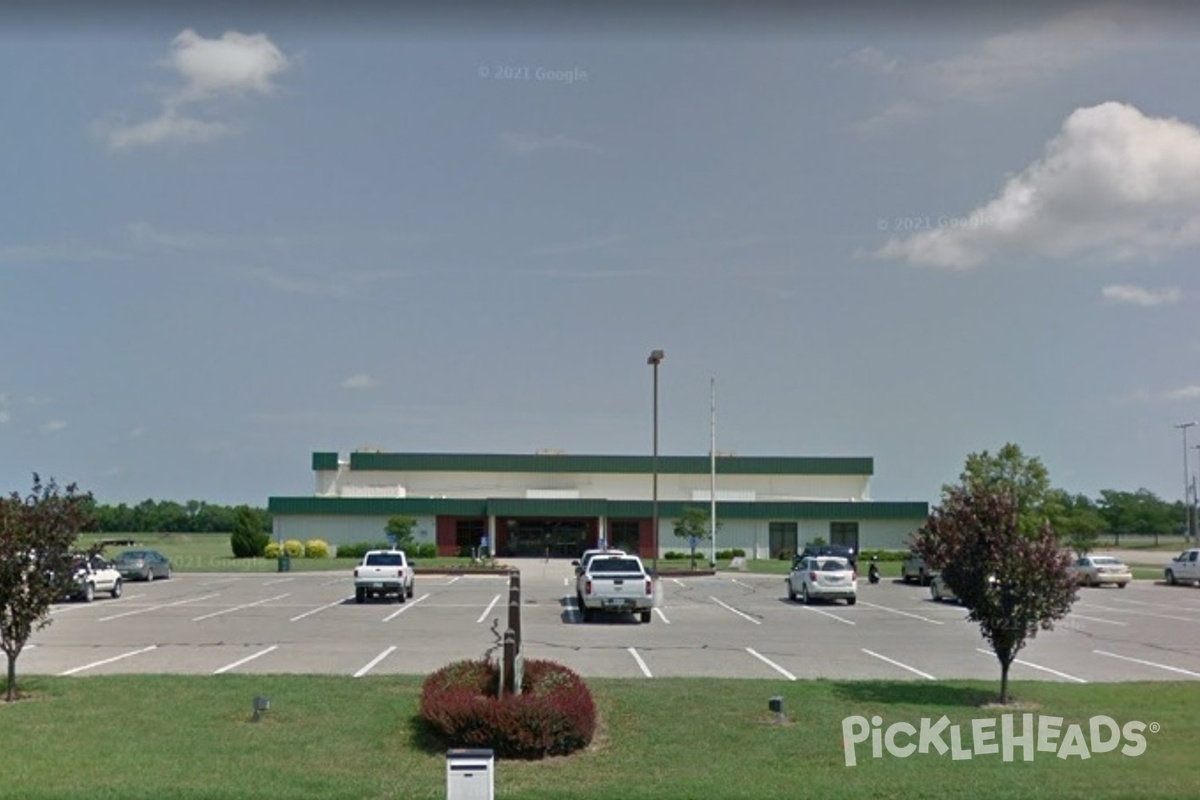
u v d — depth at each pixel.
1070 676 19.92
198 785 11.51
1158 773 12.30
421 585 47.75
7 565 16.08
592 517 77.62
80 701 15.95
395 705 15.52
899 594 43.66
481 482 80.94
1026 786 11.66
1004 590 16.23
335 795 11.14
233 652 22.89
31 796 11.05
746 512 77.81
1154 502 112.81
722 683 17.67
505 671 13.97
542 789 11.56
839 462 82.00
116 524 147.75
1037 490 52.12
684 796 11.26
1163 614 34.69
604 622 30.64
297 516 78.00
